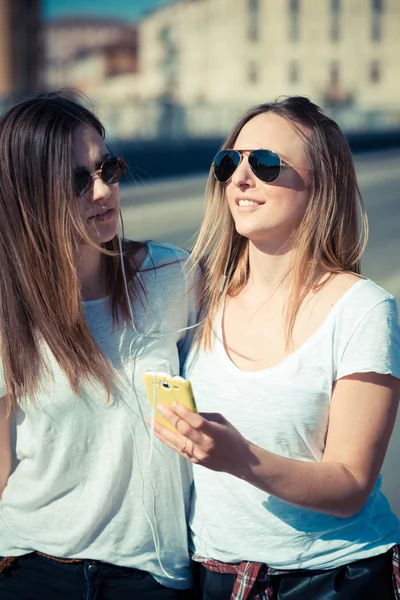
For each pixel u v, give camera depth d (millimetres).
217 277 2080
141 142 21375
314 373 1828
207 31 66062
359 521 1841
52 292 1920
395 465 3578
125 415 1961
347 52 60656
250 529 1855
